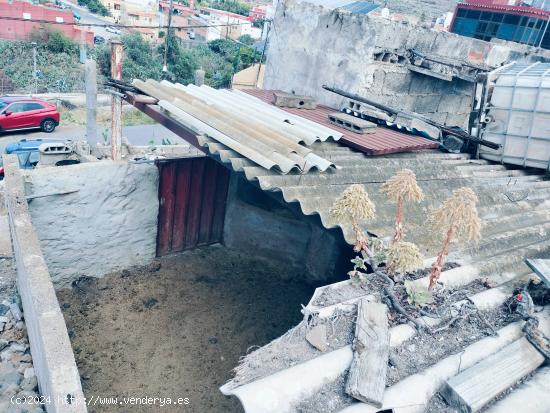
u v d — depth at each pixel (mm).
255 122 5980
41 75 25703
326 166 4871
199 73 12898
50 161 11992
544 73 6676
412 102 8836
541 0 25484
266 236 8383
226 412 5109
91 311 6457
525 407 2717
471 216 3047
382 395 2512
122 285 7109
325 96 8625
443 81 9094
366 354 2752
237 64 29406
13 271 6941
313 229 7980
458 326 3256
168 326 6391
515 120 6855
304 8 8781
